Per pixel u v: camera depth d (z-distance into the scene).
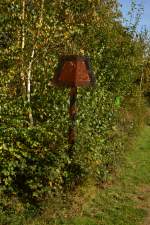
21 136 9.63
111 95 17.31
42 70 11.87
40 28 11.44
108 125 15.56
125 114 22.78
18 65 11.40
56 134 10.46
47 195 9.48
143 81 32.06
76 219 9.38
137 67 25.02
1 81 10.51
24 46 11.52
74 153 10.66
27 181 9.22
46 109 11.41
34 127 9.99
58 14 12.15
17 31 11.50
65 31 11.88
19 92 11.63
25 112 10.61
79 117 11.84
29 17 11.54
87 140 11.54
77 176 10.61
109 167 13.92
